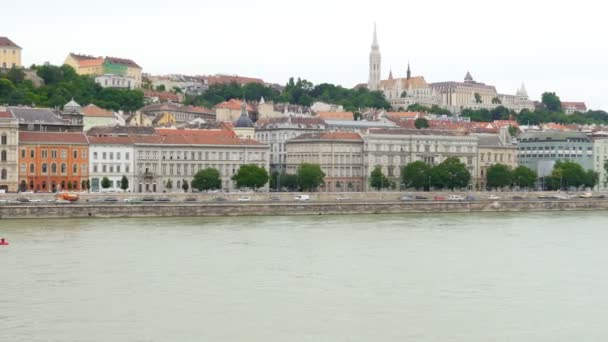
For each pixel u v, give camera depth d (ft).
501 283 561.43
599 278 582.35
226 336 429.79
